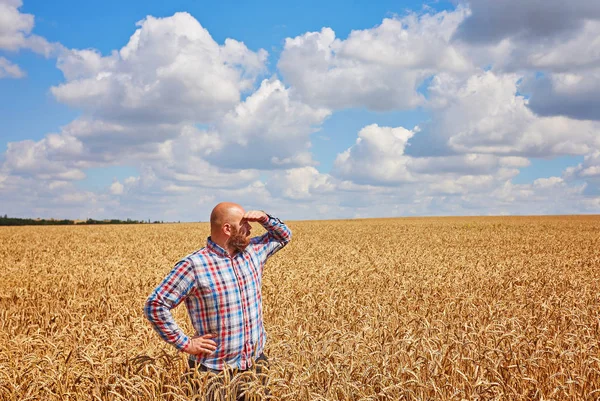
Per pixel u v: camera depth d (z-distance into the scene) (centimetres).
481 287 1198
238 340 421
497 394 482
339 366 496
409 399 473
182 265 407
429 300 1015
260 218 445
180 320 790
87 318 870
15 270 1609
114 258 2025
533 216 10069
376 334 668
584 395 515
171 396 466
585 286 1248
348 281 1292
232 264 424
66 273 1517
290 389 446
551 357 604
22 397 469
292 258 1956
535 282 1334
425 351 564
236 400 425
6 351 596
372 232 4256
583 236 3572
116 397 454
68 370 499
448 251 2377
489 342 637
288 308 888
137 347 610
